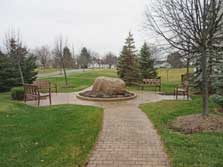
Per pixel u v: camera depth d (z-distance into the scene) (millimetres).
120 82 11703
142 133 5383
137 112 7863
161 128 5688
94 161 3871
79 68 55250
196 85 11414
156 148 4438
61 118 6723
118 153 4199
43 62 47969
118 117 7059
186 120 6246
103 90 11617
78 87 16453
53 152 4172
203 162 3701
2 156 4020
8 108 8180
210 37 5609
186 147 4355
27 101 10547
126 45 17984
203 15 5371
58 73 36000
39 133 5270
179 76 27391
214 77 8039
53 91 14258
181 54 7613
